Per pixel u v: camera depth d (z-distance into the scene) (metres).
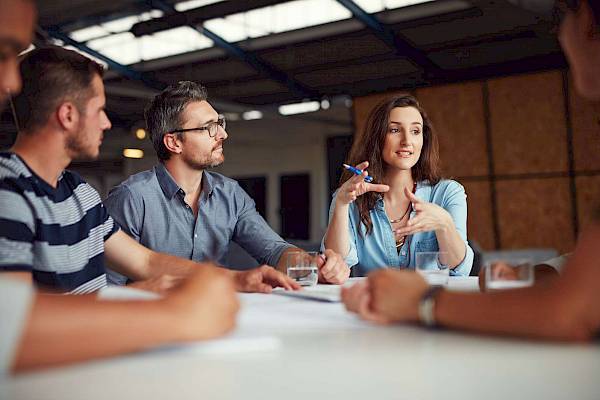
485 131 10.16
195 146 2.61
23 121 1.54
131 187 2.56
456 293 0.91
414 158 2.70
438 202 2.74
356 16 10.62
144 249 1.95
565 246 9.42
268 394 0.59
